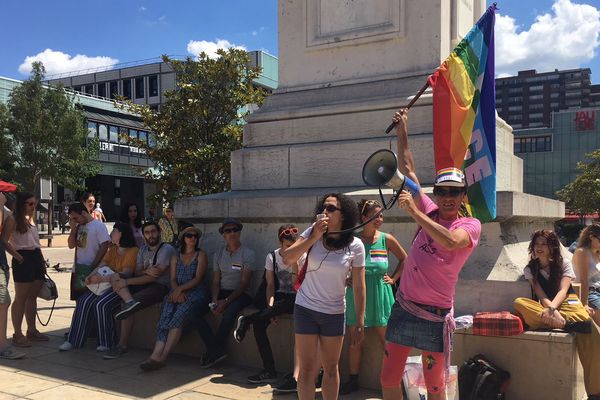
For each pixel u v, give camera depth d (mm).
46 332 6711
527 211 5043
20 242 5922
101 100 46250
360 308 3613
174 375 4984
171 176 10914
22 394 4422
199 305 5316
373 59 6102
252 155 6418
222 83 11297
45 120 28422
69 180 30234
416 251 3125
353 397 4375
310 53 6484
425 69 5785
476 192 4656
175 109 11297
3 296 5426
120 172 48688
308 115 6238
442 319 3070
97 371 5094
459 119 4660
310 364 3502
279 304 4836
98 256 6055
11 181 28953
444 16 5836
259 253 5676
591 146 95000
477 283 4543
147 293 5699
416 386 3891
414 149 5410
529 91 161750
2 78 38656
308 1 6453
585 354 4086
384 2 6020
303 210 5367
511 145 6598
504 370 4074
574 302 4191
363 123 5918
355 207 3541
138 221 7637
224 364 5320
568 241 30891
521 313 4203
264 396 4434
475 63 4746
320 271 3469
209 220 6125
